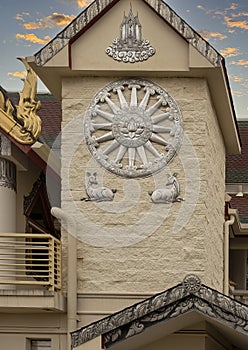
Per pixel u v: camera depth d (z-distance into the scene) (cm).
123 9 2327
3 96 2383
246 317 1847
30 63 2317
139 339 1923
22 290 2198
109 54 2325
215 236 2559
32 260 2345
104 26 2330
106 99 2345
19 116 2383
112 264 2312
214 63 2275
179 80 2341
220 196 2736
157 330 1914
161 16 2309
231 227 3291
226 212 2962
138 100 2344
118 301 2300
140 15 2325
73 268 2283
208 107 2367
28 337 2281
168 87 2339
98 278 2308
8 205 2445
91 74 2345
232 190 3562
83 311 2294
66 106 2348
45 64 2308
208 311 1859
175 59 2311
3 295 2195
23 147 2369
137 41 2325
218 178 2666
